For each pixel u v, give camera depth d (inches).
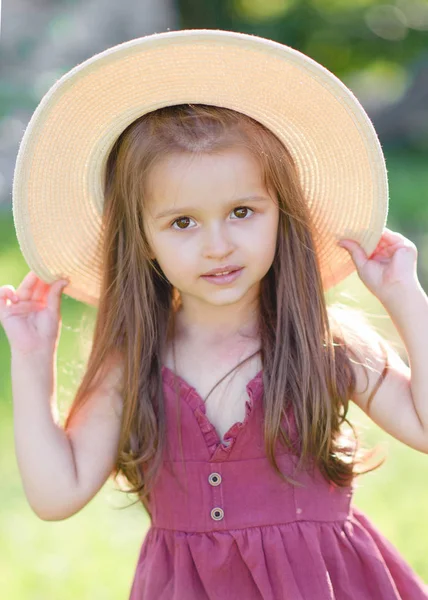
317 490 126.0
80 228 133.5
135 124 123.6
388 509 231.5
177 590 123.0
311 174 129.3
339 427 127.7
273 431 122.9
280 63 115.6
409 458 261.9
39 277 133.9
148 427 126.3
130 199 125.0
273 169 121.7
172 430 126.8
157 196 119.9
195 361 130.2
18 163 124.9
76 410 129.0
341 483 127.2
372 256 133.5
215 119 119.3
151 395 128.1
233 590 123.0
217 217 118.8
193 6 975.6
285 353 126.8
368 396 128.1
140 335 129.3
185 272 120.6
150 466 125.8
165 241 121.3
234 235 119.3
